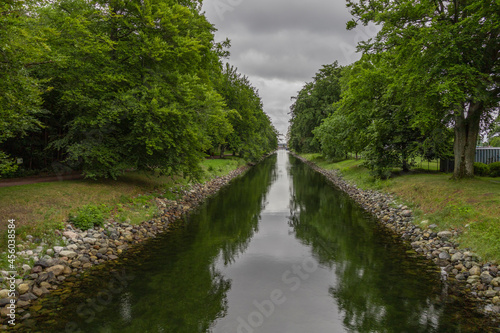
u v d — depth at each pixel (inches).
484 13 428.5
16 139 628.1
